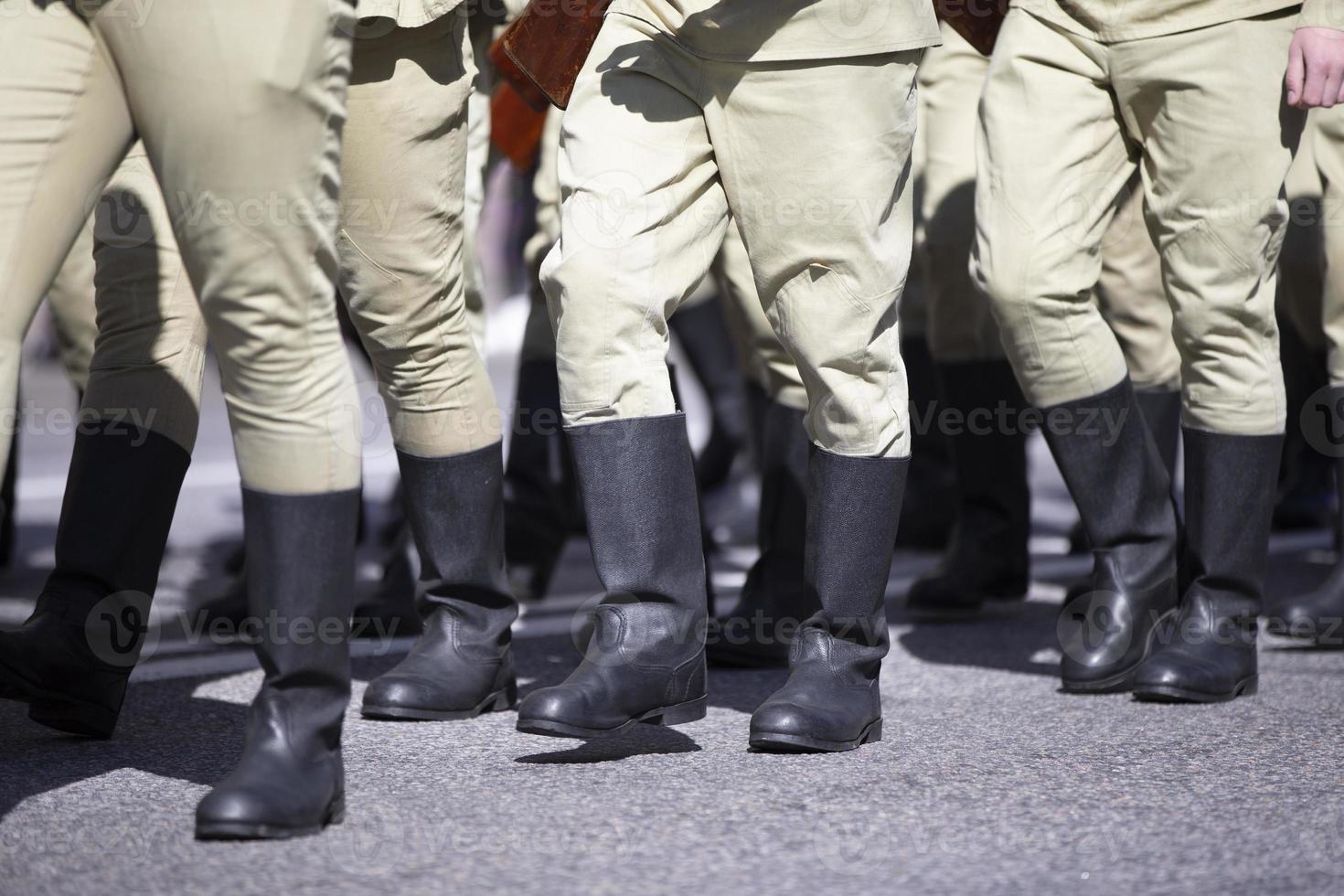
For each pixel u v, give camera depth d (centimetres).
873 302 628
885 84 611
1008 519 1020
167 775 619
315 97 486
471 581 744
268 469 514
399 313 703
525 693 810
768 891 474
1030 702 766
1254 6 700
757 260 633
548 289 622
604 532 621
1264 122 707
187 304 679
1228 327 748
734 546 1409
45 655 643
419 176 688
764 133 609
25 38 500
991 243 742
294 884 478
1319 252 945
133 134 521
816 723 643
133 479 665
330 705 538
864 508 654
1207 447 771
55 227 512
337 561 526
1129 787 598
